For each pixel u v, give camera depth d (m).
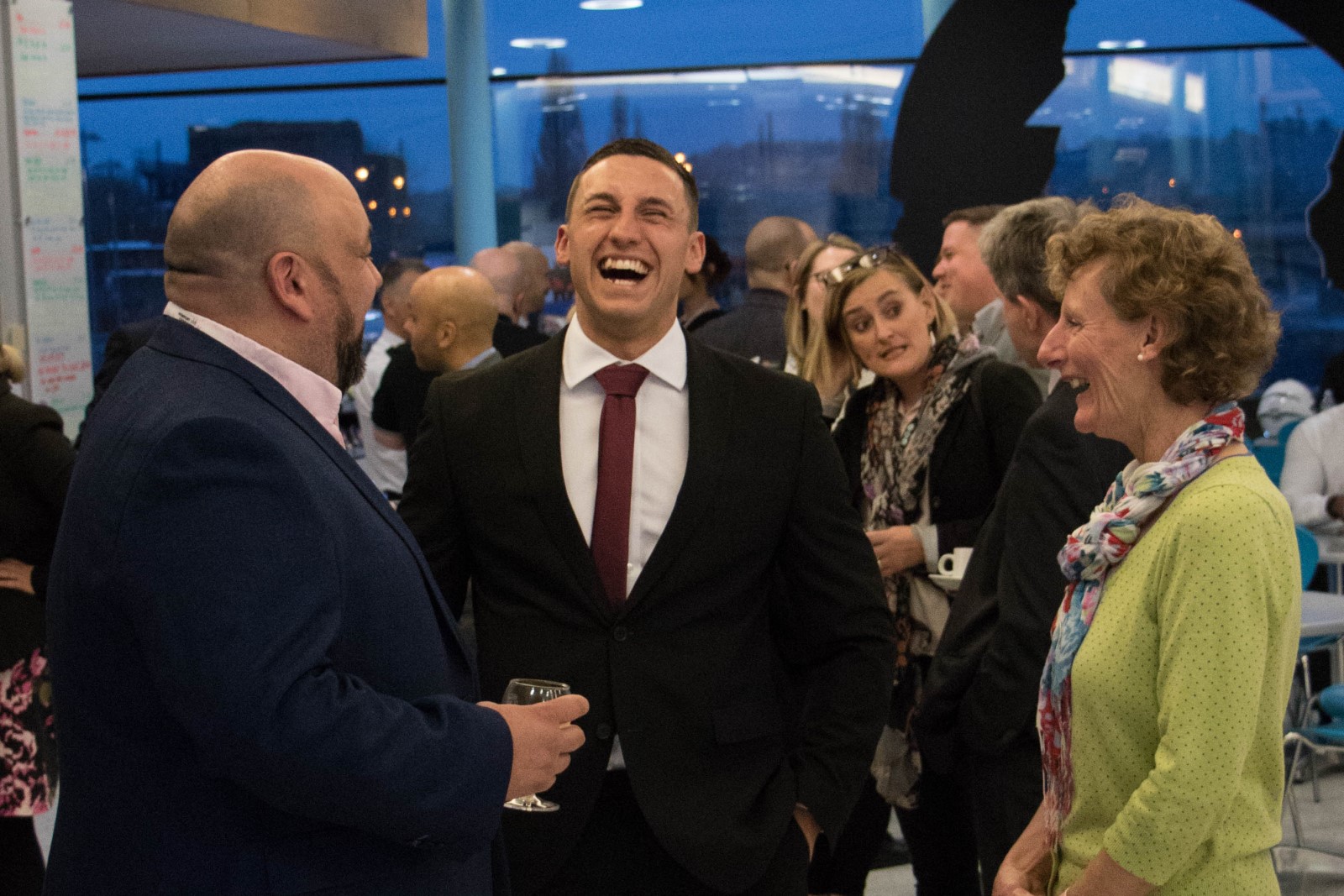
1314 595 4.04
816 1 8.03
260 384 1.42
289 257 1.46
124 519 1.27
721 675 1.98
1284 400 6.46
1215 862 1.48
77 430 4.57
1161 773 1.44
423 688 1.47
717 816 1.92
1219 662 1.42
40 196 4.37
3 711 2.92
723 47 8.15
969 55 6.72
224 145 8.48
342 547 1.40
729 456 2.02
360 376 1.59
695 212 2.09
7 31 4.24
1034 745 2.28
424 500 2.09
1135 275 1.52
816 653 2.16
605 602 1.97
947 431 2.80
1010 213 2.51
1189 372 1.50
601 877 1.95
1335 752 4.80
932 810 2.82
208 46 6.15
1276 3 6.72
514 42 8.26
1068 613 1.61
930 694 2.41
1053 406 2.23
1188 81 7.64
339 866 1.37
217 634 1.24
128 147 8.48
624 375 2.04
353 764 1.29
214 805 1.33
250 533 1.28
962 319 4.15
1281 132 7.61
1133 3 7.59
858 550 2.12
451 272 4.27
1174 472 1.49
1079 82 7.71
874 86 8.11
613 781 1.97
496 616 2.03
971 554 2.54
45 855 3.93
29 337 4.32
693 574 1.98
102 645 1.32
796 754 2.09
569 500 2.00
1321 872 3.90
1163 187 7.74
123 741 1.34
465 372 2.14
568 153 8.36
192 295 1.46
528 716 1.50
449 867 1.49
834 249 3.86
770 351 4.84
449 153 8.39
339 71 8.34
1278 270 7.69
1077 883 1.51
